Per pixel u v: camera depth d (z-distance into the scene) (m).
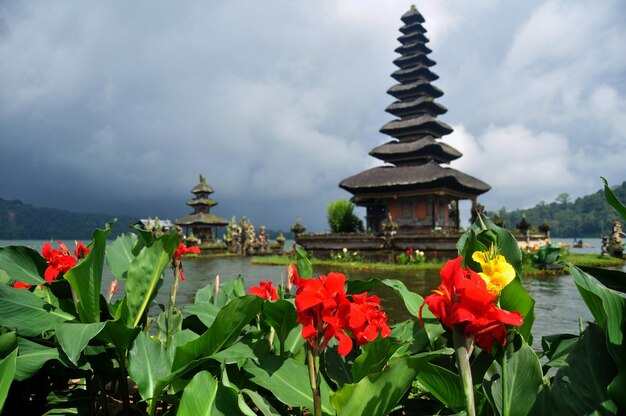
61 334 2.11
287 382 2.09
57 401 2.61
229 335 2.29
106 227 2.43
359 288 2.79
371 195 35.19
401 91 40.09
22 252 2.89
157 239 2.65
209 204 58.91
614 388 1.60
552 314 9.27
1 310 2.44
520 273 2.34
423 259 25.92
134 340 2.43
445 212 36.09
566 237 152.00
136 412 2.72
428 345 2.72
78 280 2.34
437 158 37.84
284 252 46.69
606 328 1.68
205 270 24.91
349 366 2.58
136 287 2.64
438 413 2.21
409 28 41.38
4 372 1.78
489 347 1.66
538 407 1.85
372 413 1.71
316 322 1.66
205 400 1.79
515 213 169.38
